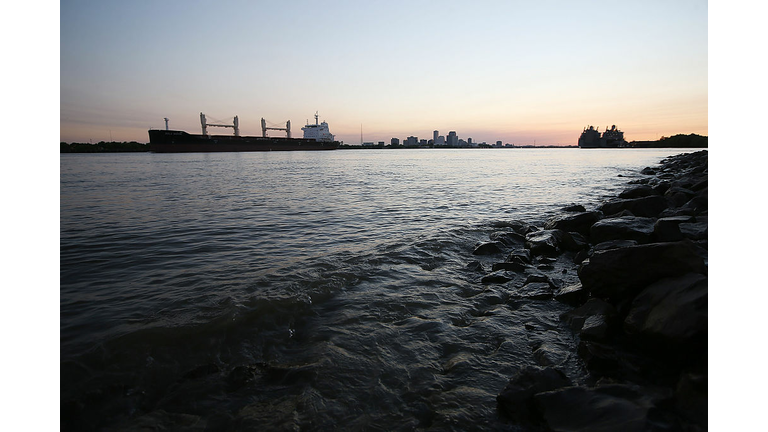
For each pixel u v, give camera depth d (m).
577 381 3.22
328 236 9.41
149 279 6.28
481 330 4.36
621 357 3.41
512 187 21.64
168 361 3.85
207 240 9.02
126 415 3.10
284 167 44.00
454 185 22.89
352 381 3.41
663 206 9.56
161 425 2.97
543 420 2.71
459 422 2.83
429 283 5.98
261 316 4.77
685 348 3.10
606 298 4.43
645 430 2.35
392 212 13.09
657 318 3.38
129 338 4.24
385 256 7.43
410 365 3.67
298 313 4.88
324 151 153.38
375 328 4.46
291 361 3.81
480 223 10.74
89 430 2.94
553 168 40.91
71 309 5.06
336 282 5.96
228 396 3.30
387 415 2.97
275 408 3.12
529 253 7.46
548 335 4.17
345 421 2.92
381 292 5.59
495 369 3.55
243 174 32.09
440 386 3.31
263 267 6.84
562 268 6.65
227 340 4.23
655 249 4.05
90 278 6.36
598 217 9.02
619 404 2.62
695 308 3.15
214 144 106.31
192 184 23.05
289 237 9.32
